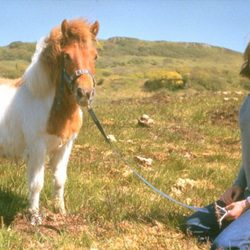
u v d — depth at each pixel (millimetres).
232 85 29297
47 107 4348
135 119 10859
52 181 5074
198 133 9500
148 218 4738
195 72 29188
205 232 4371
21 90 4484
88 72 4180
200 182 6281
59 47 4285
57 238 4246
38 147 4402
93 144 7766
